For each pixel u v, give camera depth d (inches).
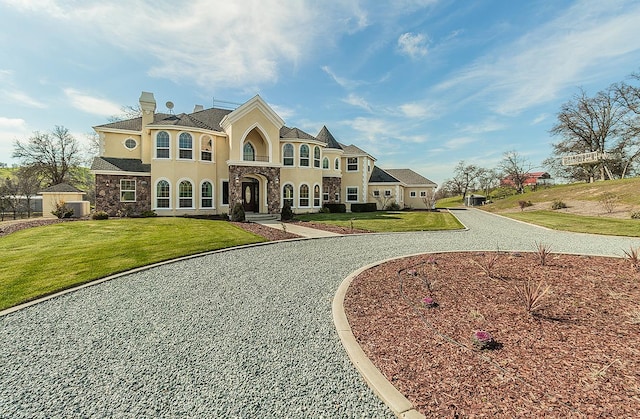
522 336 151.6
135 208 842.8
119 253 364.8
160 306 212.2
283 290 246.5
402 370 124.8
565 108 1636.3
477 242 480.4
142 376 129.4
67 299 224.2
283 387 120.9
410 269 289.6
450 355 135.3
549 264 300.7
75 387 122.1
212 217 858.1
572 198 1236.5
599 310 182.2
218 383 124.1
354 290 230.1
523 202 1250.6
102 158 891.4
